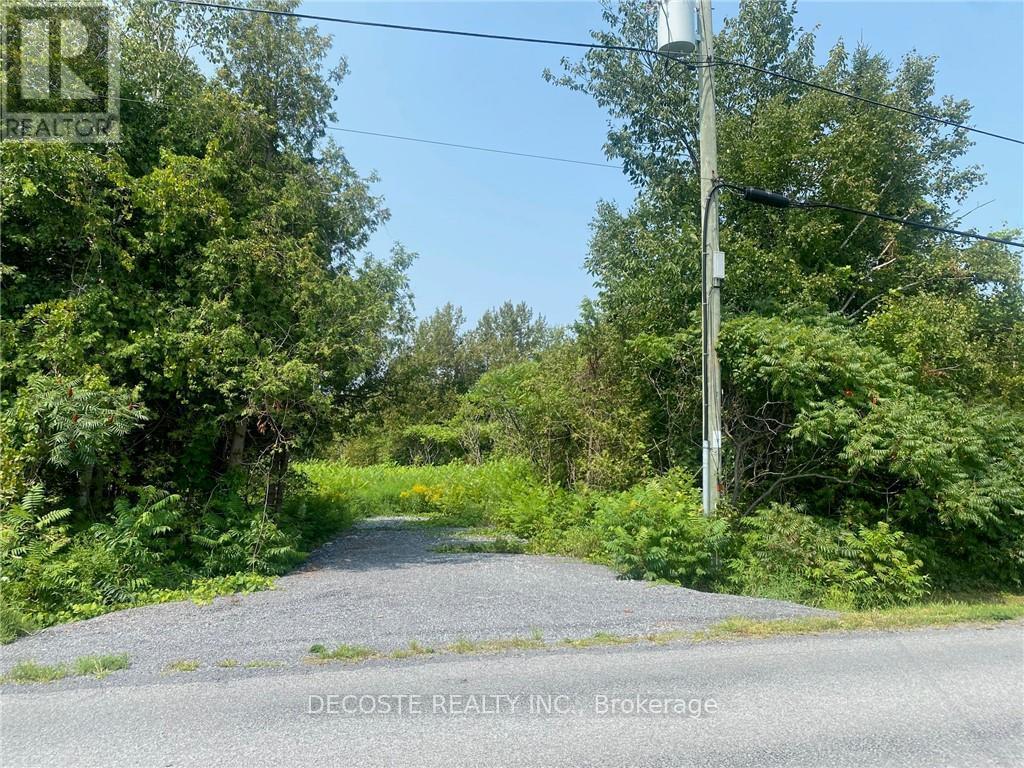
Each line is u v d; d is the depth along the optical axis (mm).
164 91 12516
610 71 17766
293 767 3799
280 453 13562
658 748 4047
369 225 15555
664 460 14188
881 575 9875
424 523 19094
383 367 15242
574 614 7398
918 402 11547
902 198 17219
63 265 10969
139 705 4785
